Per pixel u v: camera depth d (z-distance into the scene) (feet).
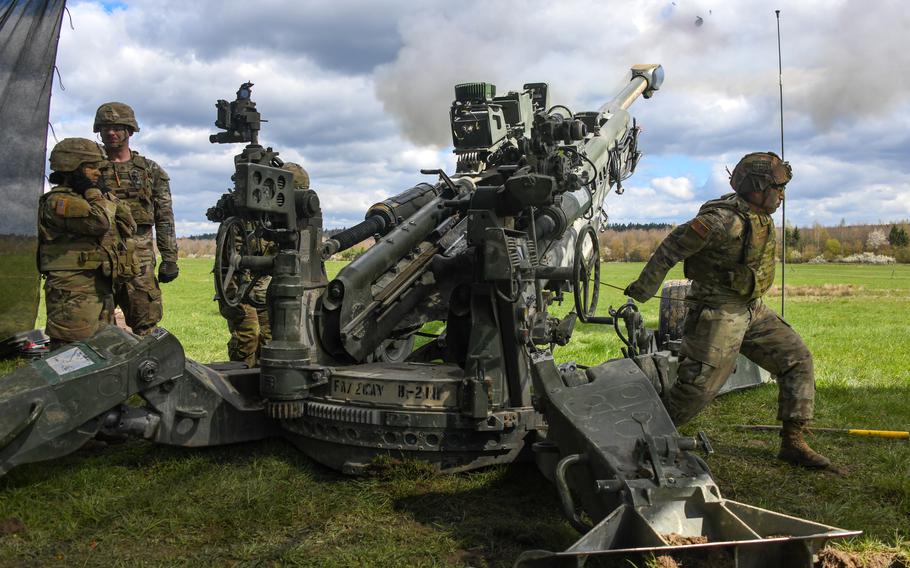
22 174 30.89
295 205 17.99
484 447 16.06
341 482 16.25
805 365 18.07
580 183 19.98
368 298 19.54
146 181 22.76
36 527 13.64
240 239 17.08
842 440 20.54
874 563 11.29
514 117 27.45
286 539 13.33
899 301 88.53
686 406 16.81
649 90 36.11
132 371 15.48
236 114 16.58
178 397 16.33
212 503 14.71
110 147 22.41
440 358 24.02
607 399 14.21
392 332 21.27
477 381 15.65
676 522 11.61
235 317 21.84
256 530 13.70
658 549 10.26
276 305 16.60
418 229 21.03
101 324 19.04
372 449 16.26
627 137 32.58
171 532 13.53
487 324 16.37
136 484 15.76
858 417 22.99
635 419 13.52
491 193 16.85
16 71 30.14
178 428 16.34
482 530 13.76
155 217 23.79
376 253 19.81
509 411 16.11
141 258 22.76
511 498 15.48
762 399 25.86
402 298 20.47
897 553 12.41
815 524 10.61
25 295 31.63
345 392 16.57
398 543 13.20
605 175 30.48
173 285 105.81
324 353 18.80
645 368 17.87
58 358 15.11
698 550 10.96
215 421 16.83
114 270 18.97
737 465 18.40
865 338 46.09
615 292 99.25
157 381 15.83
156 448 18.10
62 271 18.44
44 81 30.55
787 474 17.76
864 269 204.44
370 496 15.31
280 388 16.31
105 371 15.15
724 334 16.55
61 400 14.60
